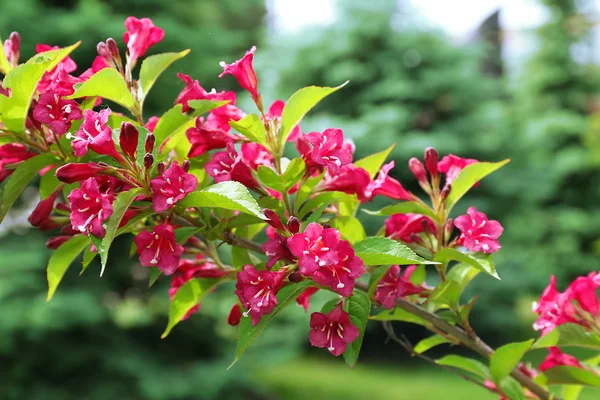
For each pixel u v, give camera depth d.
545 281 15.62
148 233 1.87
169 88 10.80
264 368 14.12
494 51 25.09
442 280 2.30
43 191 2.29
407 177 14.33
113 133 2.01
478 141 15.74
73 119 1.91
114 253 10.84
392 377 13.91
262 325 1.87
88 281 10.38
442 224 2.31
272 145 2.16
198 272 2.35
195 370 10.55
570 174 18.86
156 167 1.91
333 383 13.34
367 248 1.83
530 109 20.75
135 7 11.26
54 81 2.01
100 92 2.08
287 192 2.15
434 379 13.65
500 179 16.05
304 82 16.36
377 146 14.21
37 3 10.62
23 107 2.00
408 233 2.37
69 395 9.80
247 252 2.31
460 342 2.41
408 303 2.27
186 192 1.80
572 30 20.69
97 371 10.15
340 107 15.74
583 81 20.55
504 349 2.20
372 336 15.94
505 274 15.32
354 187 2.22
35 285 9.77
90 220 1.76
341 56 15.91
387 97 15.51
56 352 9.80
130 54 2.34
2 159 2.19
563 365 2.43
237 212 2.15
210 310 11.21
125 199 1.75
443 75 15.55
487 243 2.08
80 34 10.10
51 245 2.31
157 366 10.49
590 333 2.31
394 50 15.78
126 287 11.34
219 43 11.72
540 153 18.80
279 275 1.86
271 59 16.59
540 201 18.27
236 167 2.04
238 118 2.24
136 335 11.09
